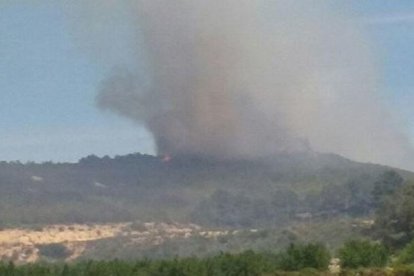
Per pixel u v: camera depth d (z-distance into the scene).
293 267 96.81
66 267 90.38
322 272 92.56
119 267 91.12
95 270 90.06
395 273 90.50
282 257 99.50
